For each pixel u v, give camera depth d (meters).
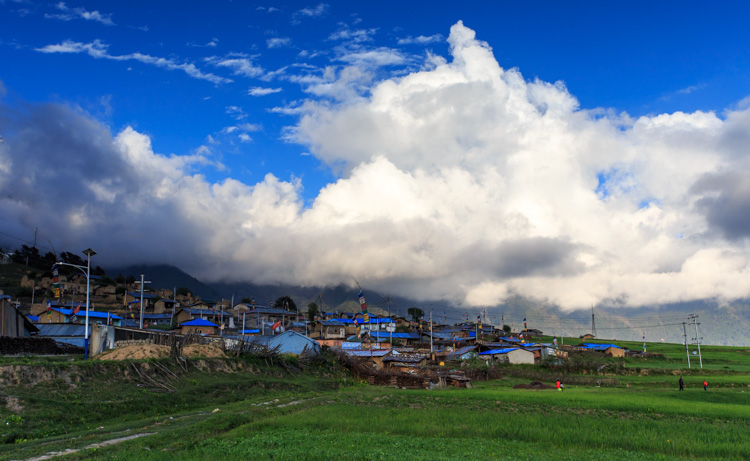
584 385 83.44
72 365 44.28
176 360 54.50
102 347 58.75
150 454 27.14
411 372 87.94
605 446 34.06
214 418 38.00
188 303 176.88
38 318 102.12
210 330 121.00
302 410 45.19
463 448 31.59
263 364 68.06
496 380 91.75
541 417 42.09
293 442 31.78
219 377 56.66
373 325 156.88
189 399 47.25
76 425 35.97
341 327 148.62
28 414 35.00
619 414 45.81
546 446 33.19
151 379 47.91
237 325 141.50
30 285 150.00
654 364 120.00
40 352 60.84
